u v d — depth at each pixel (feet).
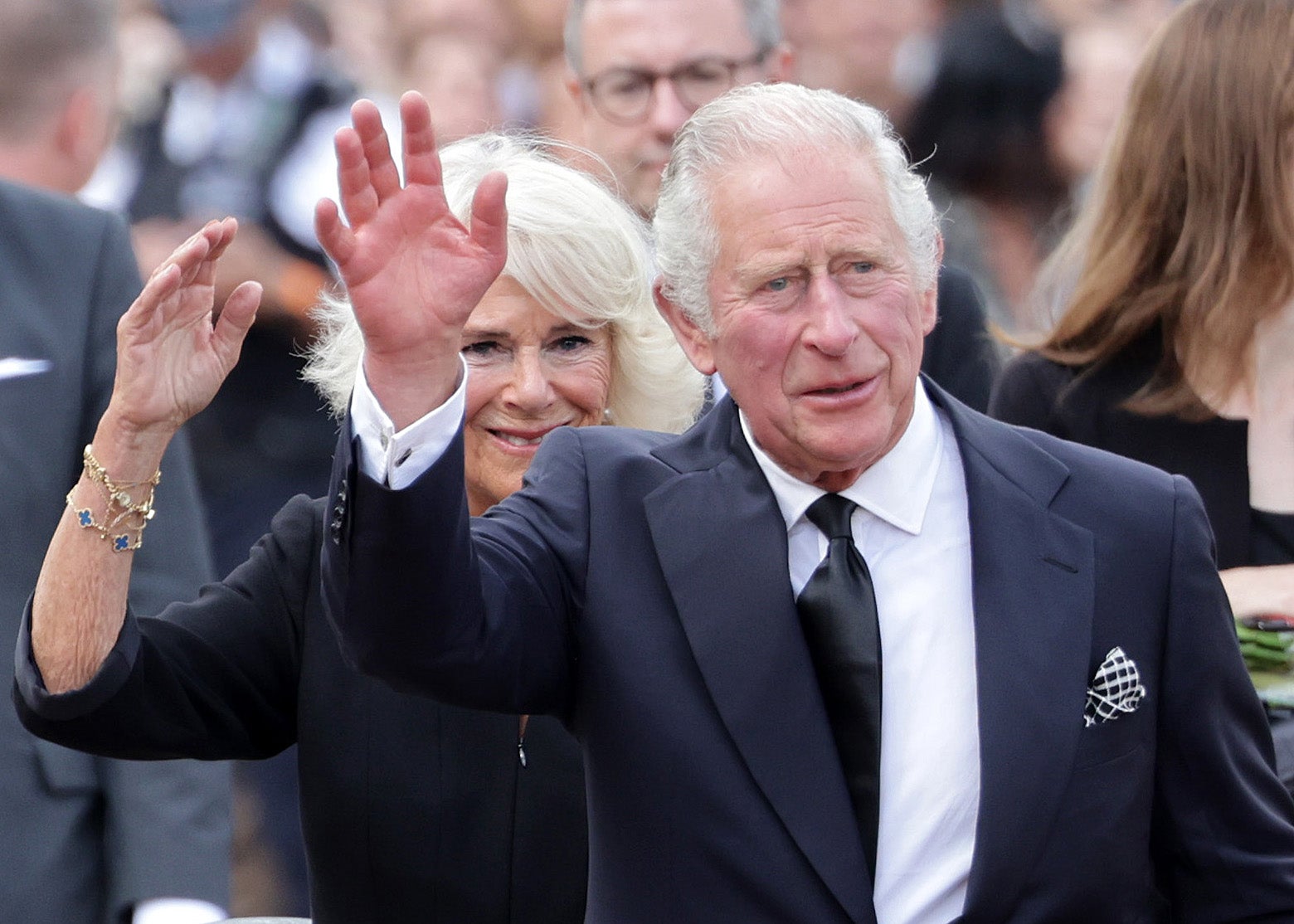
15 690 36.17
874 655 35.37
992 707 34.88
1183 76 51.21
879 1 93.56
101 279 51.24
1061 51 84.43
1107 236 52.21
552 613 35.83
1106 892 35.12
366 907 39.78
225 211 80.43
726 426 37.45
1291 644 48.70
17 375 49.19
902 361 34.94
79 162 58.70
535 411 42.47
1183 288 50.93
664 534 36.22
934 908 34.73
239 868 74.23
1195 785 36.52
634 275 42.88
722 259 35.12
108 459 35.14
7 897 48.37
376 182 31.71
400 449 32.07
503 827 39.58
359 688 39.83
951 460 37.27
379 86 91.50
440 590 32.53
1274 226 50.26
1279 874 36.24
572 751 39.88
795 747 34.81
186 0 81.46
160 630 38.60
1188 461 51.19
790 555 36.37
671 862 34.99
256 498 76.89
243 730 39.47
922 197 35.88
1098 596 35.99
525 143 47.73
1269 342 50.90
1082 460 37.45
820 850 34.32
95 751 36.94
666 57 62.23
